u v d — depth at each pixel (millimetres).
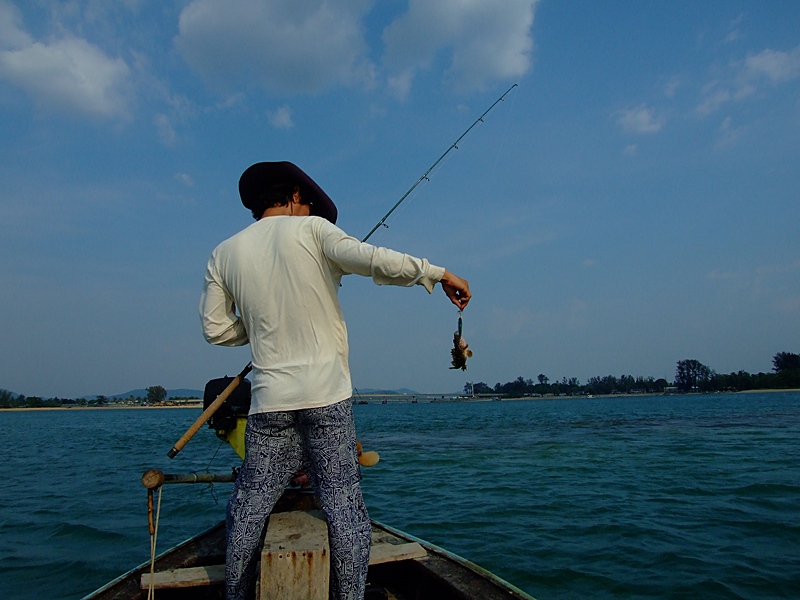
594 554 5633
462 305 2035
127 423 45281
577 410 56375
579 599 4531
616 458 13219
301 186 2275
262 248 1916
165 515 7805
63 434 29203
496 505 8016
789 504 7641
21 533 6863
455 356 2264
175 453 2135
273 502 1960
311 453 1912
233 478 2750
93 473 12375
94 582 5141
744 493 8469
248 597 2029
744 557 5445
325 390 1858
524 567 5266
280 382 1853
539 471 11359
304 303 1858
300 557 1860
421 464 12867
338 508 1889
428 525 6895
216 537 3398
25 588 4988
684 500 8078
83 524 7281
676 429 23344
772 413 36656
